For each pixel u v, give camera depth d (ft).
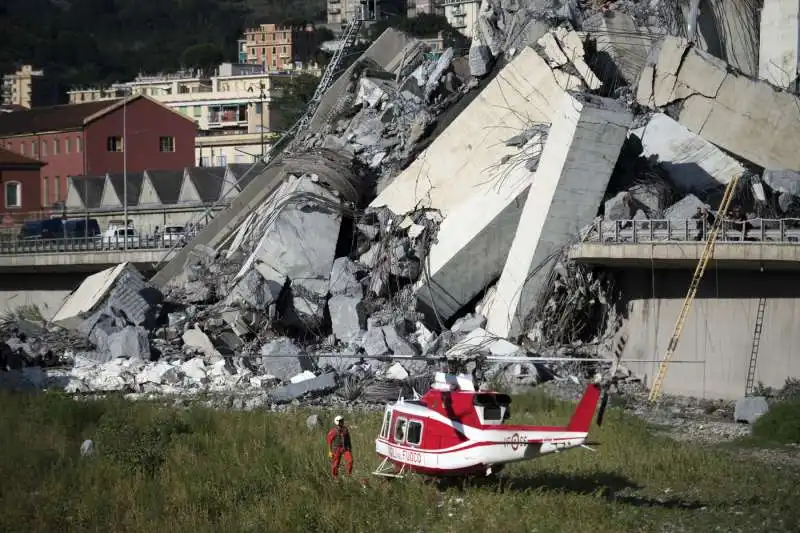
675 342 620.49
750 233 617.62
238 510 362.33
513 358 373.40
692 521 348.59
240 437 474.08
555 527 331.77
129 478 401.49
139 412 533.14
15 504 375.45
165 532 338.54
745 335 628.28
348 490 373.40
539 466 417.69
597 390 360.89
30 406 567.18
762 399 554.46
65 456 445.78
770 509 361.92
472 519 341.00
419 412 381.40
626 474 410.52
